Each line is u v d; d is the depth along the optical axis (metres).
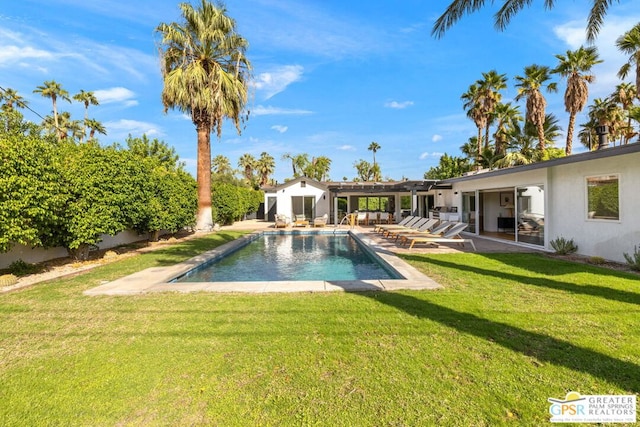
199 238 14.89
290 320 4.30
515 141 23.73
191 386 2.80
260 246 14.29
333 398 2.60
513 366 3.03
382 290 5.76
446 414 2.38
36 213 6.94
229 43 15.08
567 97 18.86
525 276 6.69
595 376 2.84
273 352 3.39
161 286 6.20
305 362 3.18
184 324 4.21
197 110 15.36
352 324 4.12
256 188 46.00
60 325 4.23
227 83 14.82
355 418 2.36
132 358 3.31
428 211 22.58
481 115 26.19
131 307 4.96
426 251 10.50
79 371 3.07
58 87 31.11
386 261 8.74
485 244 12.16
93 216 8.73
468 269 7.47
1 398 2.67
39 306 5.05
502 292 5.50
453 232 11.54
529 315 4.33
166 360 3.26
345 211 25.73
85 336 3.87
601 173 8.43
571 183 9.42
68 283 6.57
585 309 4.55
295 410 2.46
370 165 58.12
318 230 18.95
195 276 8.37
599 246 8.50
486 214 17.17
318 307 4.82
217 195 20.75
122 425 2.34
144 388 2.79
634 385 2.70
